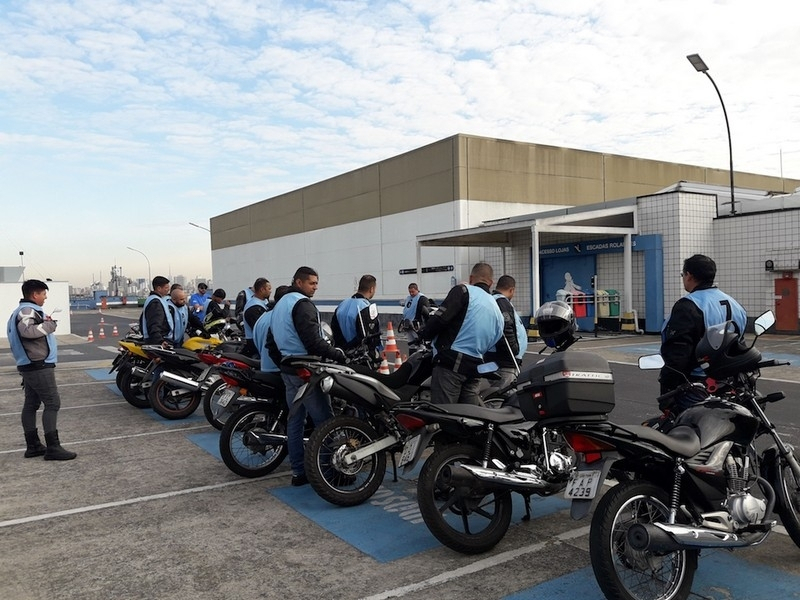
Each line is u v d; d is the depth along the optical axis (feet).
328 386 16.63
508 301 19.93
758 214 59.88
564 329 15.57
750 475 12.75
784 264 57.98
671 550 10.77
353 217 99.60
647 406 28.99
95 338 85.87
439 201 82.74
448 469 13.51
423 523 15.81
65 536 15.33
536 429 14.67
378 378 17.98
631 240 64.34
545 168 87.35
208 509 17.08
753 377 13.35
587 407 11.61
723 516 11.65
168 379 28.32
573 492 11.21
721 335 12.83
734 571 12.82
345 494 16.89
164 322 30.30
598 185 92.94
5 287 94.89
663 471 11.76
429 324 16.58
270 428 20.35
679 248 61.62
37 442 22.80
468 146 80.53
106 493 18.56
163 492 18.61
